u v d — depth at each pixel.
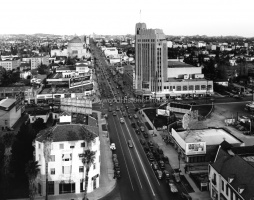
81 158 110.81
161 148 154.88
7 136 143.75
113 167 131.25
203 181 110.75
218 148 127.75
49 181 109.81
